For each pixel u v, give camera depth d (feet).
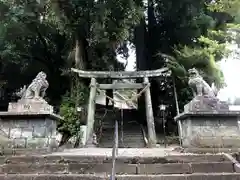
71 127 44.45
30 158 17.60
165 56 50.44
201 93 22.48
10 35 54.49
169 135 52.80
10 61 57.41
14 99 66.85
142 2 53.01
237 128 21.33
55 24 50.31
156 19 66.54
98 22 45.24
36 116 22.31
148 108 46.09
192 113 21.17
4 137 21.88
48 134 22.59
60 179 14.83
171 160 16.74
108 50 55.57
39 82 24.09
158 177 14.58
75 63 53.57
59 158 17.40
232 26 42.11
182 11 53.83
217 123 21.42
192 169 15.89
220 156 17.25
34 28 57.00
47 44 64.18
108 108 68.28
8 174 15.72
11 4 48.65
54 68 65.67
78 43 53.42
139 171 15.80
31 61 63.77
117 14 45.19
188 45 51.11
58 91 64.34
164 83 59.16
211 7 43.98
